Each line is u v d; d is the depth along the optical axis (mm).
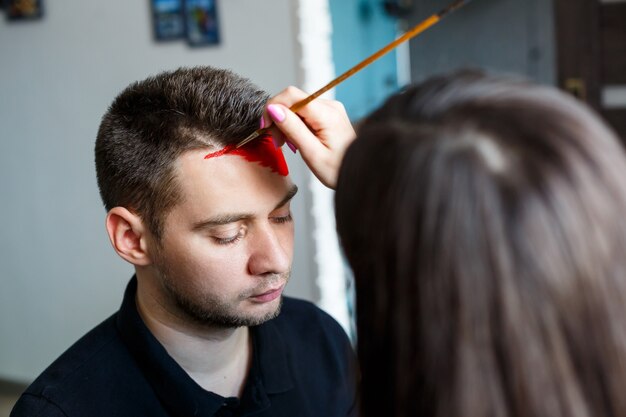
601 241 481
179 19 2723
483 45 3176
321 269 2721
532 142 489
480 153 492
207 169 866
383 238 519
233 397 968
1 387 3328
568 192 478
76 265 3088
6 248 3209
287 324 1114
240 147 875
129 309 967
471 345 494
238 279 895
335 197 566
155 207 891
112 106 948
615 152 495
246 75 2689
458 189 491
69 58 2924
